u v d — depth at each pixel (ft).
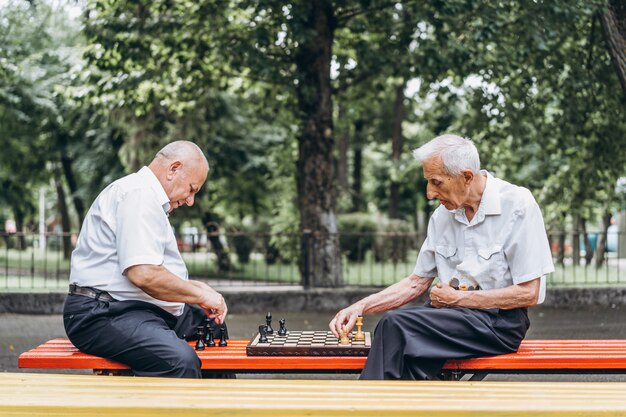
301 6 41.91
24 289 42.24
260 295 39.70
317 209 47.06
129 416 10.14
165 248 13.80
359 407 10.06
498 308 13.05
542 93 47.91
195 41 46.21
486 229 13.39
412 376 12.67
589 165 49.24
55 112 75.00
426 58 43.93
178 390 11.04
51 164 92.43
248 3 42.32
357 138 102.37
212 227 70.79
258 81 52.11
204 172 14.06
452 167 12.97
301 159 47.78
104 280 13.35
